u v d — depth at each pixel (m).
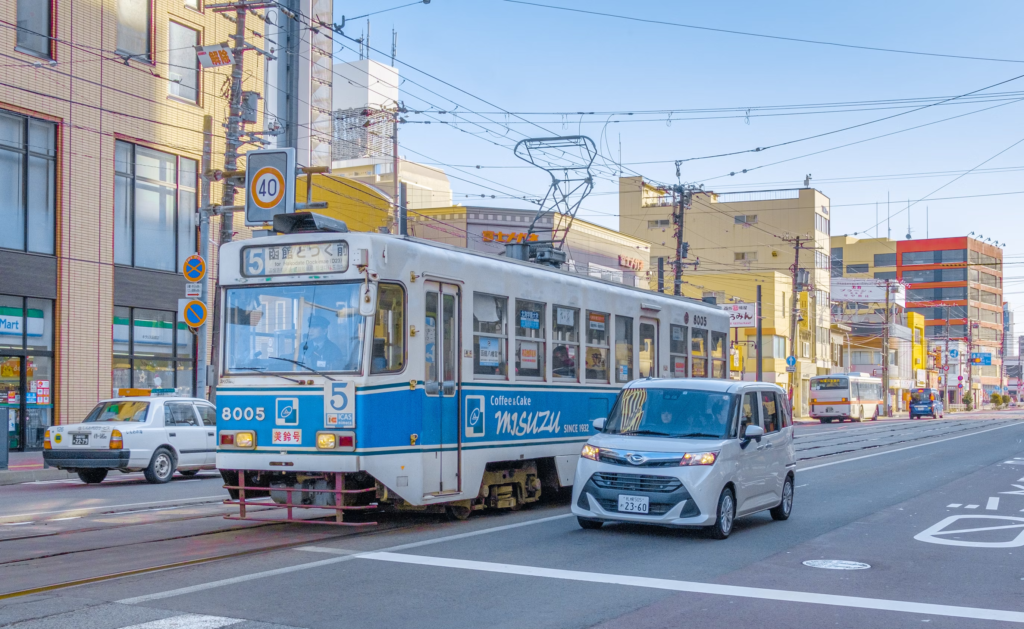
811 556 10.39
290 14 24.66
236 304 11.54
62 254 25.62
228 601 7.64
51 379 25.56
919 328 109.38
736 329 60.06
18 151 24.84
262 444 11.12
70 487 18.19
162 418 19.22
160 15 28.52
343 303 10.96
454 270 12.23
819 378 65.81
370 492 11.56
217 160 30.16
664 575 9.04
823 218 80.69
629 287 17.02
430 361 11.73
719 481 11.14
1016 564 10.10
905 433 45.06
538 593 8.12
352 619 7.12
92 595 7.82
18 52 24.62
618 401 12.58
